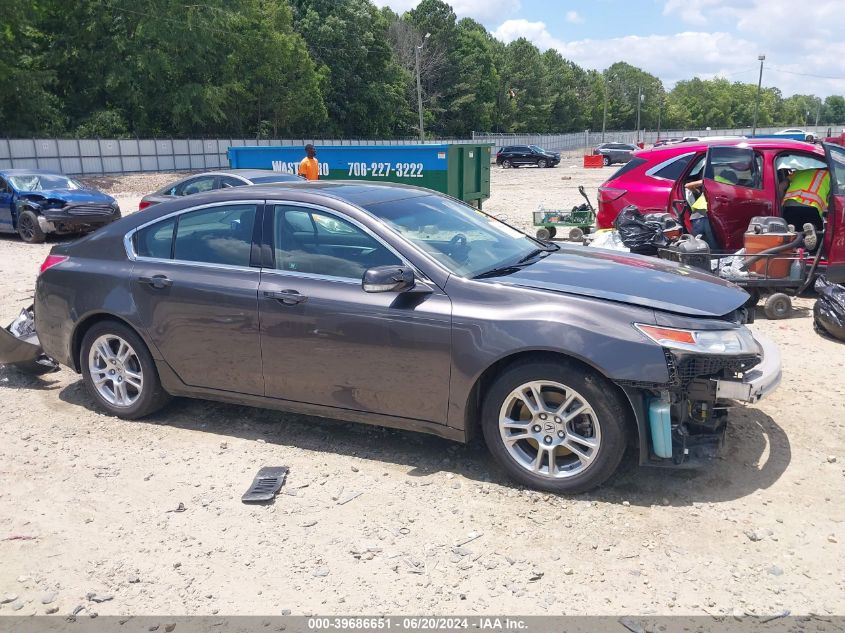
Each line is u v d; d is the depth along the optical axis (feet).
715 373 11.98
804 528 11.30
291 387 14.21
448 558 10.78
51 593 10.20
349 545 11.20
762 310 25.71
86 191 51.16
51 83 153.28
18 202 47.83
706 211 26.66
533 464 12.57
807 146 25.03
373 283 12.34
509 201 71.00
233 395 14.97
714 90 524.93
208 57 168.14
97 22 153.17
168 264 15.29
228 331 14.46
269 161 59.16
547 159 165.37
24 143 123.75
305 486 13.09
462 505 12.25
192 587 10.28
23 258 41.16
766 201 25.52
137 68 155.43
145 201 43.42
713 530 11.29
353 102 222.69
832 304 21.47
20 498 12.89
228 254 14.78
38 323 16.98
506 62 335.26
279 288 13.93
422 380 12.91
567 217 41.39
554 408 12.35
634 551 10.80
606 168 159.53
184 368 15.20
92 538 11.59
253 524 11.88
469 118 280.72
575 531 11.37
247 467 13.89
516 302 12.37
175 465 14.03
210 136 181.57
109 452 14.66
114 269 15.72
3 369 19.86
